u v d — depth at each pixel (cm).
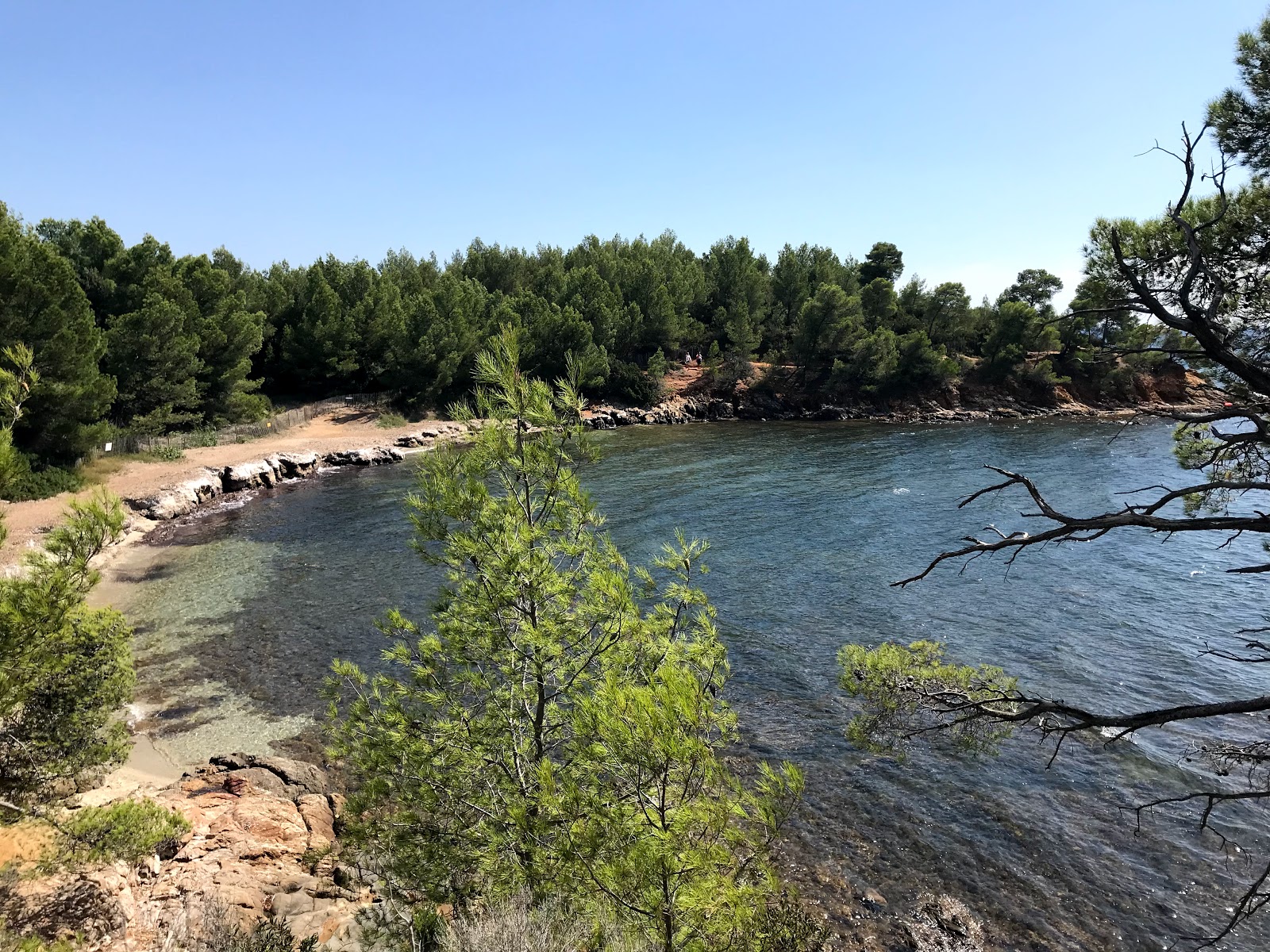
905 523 3092
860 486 3909
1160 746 1372
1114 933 961
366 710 732
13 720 749
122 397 4003
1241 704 457
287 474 4184
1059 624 1978
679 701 480
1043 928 967
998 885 1044
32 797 746
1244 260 592
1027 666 1717
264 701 1539
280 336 6384
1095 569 2433
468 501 698
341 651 1800
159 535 2898
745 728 1467
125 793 1091
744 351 7894
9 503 2648
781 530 2984
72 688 779
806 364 7988
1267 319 595
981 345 8538
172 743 1368
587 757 602
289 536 2888
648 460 4791
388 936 664
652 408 7244
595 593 705
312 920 788
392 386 6312
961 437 5928
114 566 2477
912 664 709
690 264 9281
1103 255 645
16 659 591
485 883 661
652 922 487
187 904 764
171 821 714
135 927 721
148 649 1805
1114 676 1662
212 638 1878
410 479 4134
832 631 1950
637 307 7638
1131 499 3416
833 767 1332
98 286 4659
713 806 482
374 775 696
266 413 5350
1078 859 1095
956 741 677
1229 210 596
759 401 7644
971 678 675
